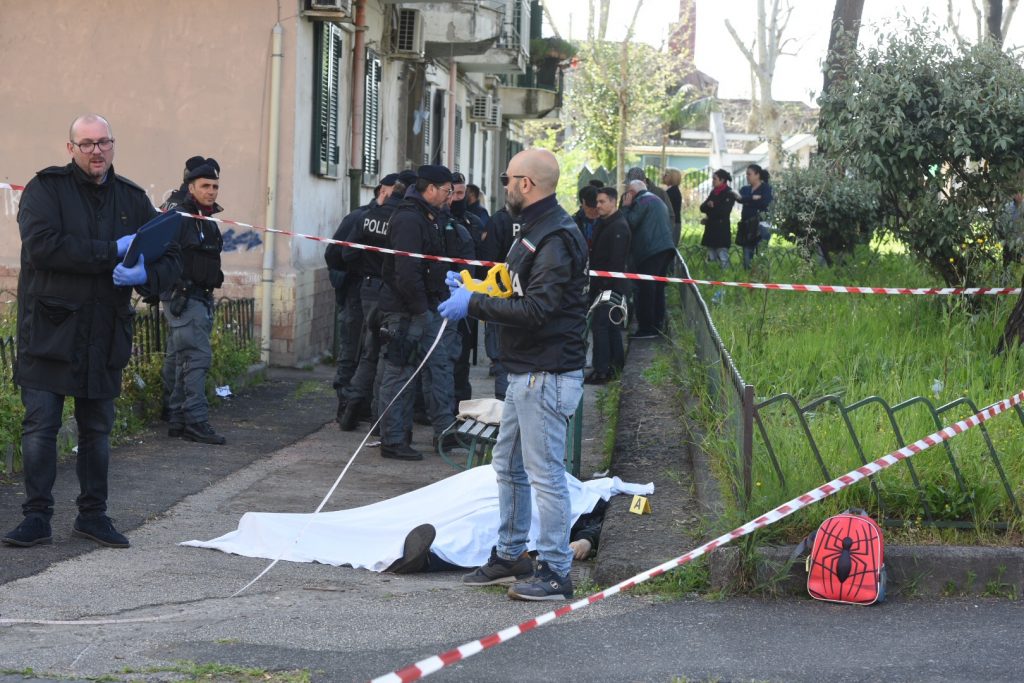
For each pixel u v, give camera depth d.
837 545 5.53
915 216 12.16
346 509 7.38
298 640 4.89
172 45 13.72
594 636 5.02
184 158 13.78
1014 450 6.66
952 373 8.71
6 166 13.99
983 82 11.91
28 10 13.85
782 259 16.05
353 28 15.83
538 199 5.50
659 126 57.41
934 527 6.02
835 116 12.65
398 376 9.02
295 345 13.73
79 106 13.88
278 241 13.76
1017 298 10.27
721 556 5.66
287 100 13.67
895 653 4.81
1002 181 11.95
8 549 6.08
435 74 21.52
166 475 8.10
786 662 4.70
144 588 5.59
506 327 5.64
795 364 9.36
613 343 12.65
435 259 8.78
